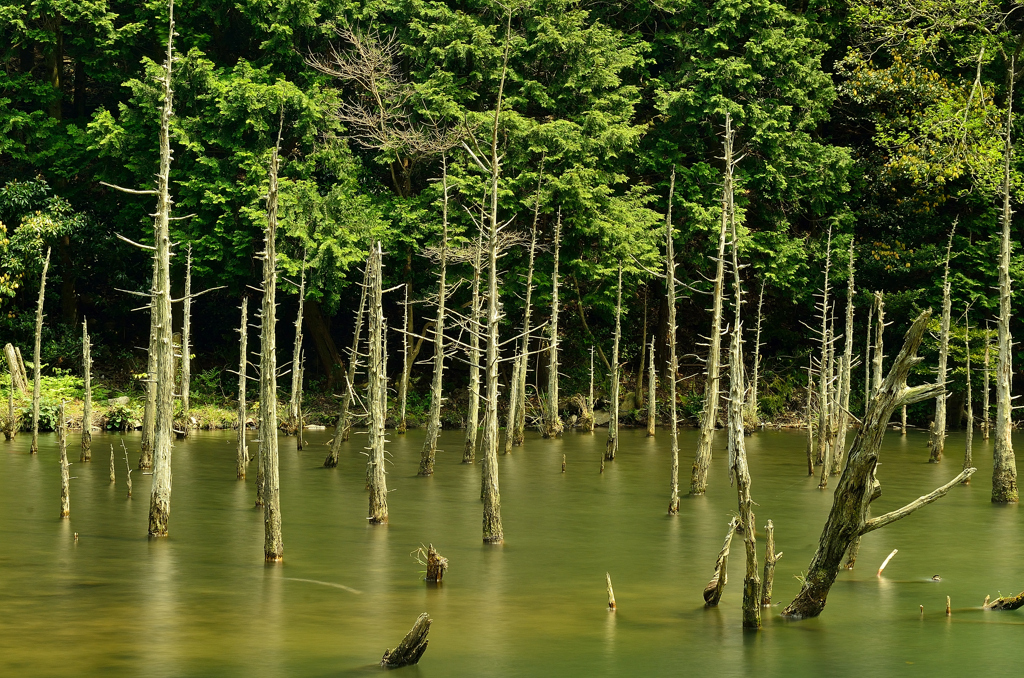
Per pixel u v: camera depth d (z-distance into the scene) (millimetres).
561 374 49875
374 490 25516
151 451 33125
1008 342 29266
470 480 33250
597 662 14727
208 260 48406
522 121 46062
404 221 47406
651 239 48125
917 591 19156
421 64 49531
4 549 21844
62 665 14344
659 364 54000
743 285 57812
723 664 14680
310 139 46875
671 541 23766
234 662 14555
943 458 39906
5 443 39781
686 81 50125
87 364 34656
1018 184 49875
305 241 45500
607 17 53500
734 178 48594
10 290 46344
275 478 21094
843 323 56844
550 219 49938
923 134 50906
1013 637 16078
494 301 22594
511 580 19812
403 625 16578
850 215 52906
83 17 48875
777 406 54094
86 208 52000
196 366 53781
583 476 34812
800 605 17094
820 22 54656
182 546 22391
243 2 48906
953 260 51938
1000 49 53188
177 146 48406
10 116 48500
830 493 31188
